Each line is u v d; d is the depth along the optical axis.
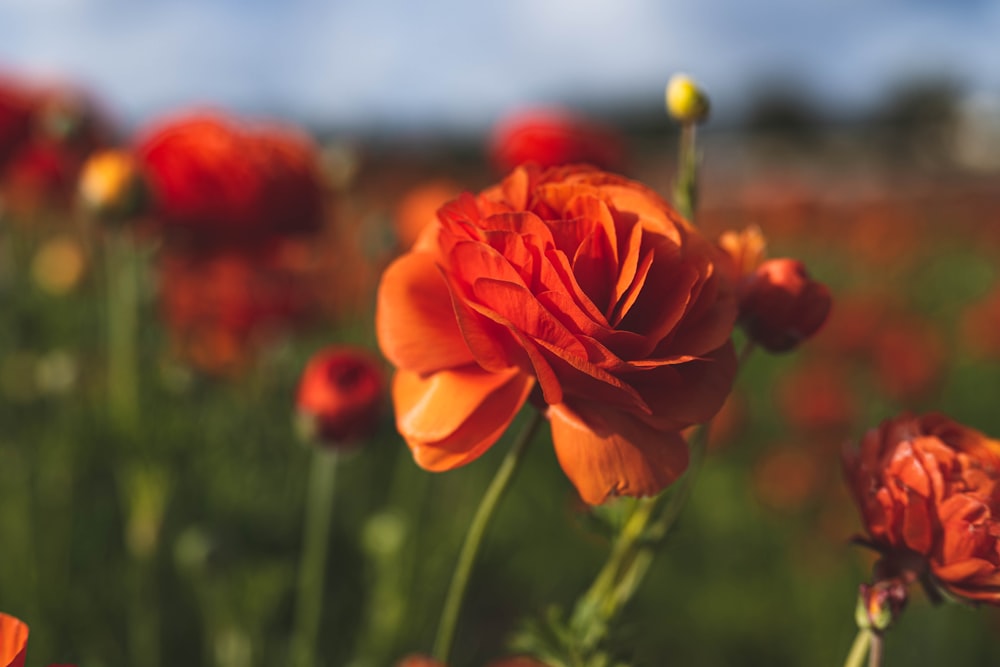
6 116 0.76
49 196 0.92
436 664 0.37
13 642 0.30
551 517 0.98
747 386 1.29
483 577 0.91
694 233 0.36
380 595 0.63
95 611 0.64
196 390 0.65
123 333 0.61
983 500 0.36
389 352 0.36
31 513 0.64
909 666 0.71
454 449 0.36
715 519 0.98
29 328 0.79
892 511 0.37
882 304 1.26
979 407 1.34
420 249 0.38
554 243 0.35
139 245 0.62
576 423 0.35
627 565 0.41
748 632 0.83
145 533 0.60
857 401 1.07
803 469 0.96
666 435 0.35
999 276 2.27
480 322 0.35
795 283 0.39
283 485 0.81
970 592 0.36
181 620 0.69
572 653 0.40
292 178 0.63
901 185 4.34
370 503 0.81
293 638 0.66
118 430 0.60
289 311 0.78
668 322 0.35
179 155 0.61
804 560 0.88
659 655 0.81
